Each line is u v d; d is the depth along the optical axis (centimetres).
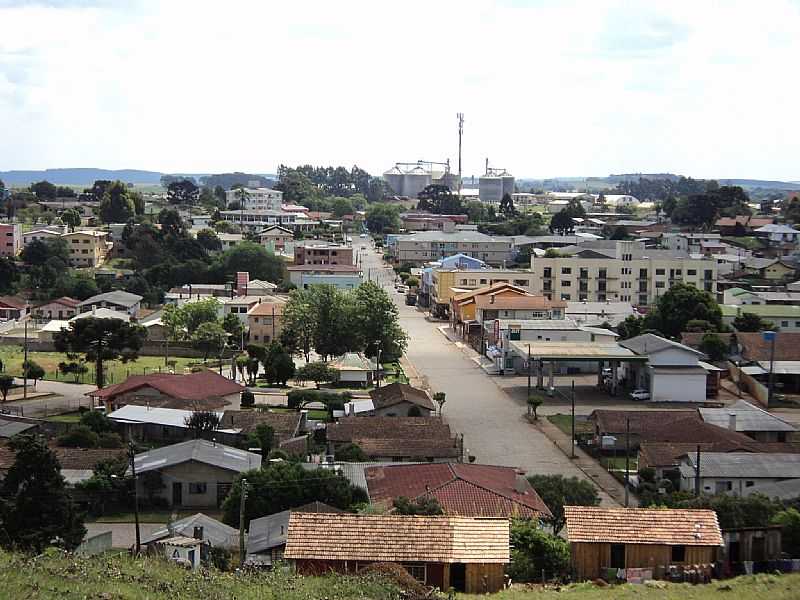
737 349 6806
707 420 4819
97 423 4641
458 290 9588
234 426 4659
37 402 5606
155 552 2570
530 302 8175
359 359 6606
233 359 6625
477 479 3309
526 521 2705
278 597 1812
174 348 7500
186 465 3809
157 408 4875
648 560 2161
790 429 4778
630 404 5925
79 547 2880
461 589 2034
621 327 7750
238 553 2786
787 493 3628
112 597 1747
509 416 5547
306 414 5097
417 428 4538
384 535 2088
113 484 3750
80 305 8956
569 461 4591
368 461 4175
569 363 6975
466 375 6844
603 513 2230
